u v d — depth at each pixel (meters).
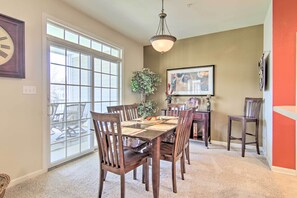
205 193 2.08
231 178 2.45
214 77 4.14
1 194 1.61
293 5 2.53
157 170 1.91
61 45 2.87
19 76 2.26
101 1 2.80
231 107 3.97
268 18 3.04
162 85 4.90
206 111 3.90
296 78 2.52
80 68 3.27
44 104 2.60
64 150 3.00
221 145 4.00
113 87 4.14
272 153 2.70
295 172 2.55
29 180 2.37
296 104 2.52
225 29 3.95
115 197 2.02
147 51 5.11
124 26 3.78
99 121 1.86
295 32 2.52
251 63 3.76
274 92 2.65
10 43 2.17
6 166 2.18
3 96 2.13
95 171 2.68
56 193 2.07
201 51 4.32
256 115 3.44
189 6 2.93
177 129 2.10
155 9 3.04
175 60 4.69
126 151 2.21
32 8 2.41
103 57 3.78
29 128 2.42
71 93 3.10
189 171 2.67
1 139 2.13
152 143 1.92
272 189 2.17
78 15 3.10
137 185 2.29
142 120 2.79
